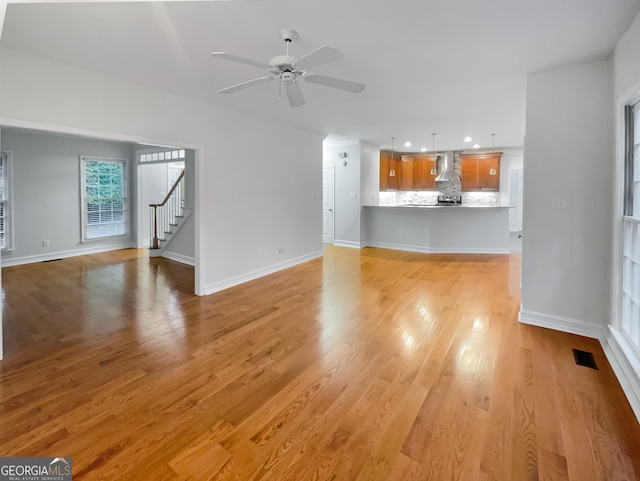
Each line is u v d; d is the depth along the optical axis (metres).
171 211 7.60
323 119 5.24
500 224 7.02
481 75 3.29
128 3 2.06
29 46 2.65
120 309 3.83
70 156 6.57
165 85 3.56
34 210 6.14
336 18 2.25
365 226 7.90
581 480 1.57
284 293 4.43
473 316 3.59
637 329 2.39
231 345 2.95
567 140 3.10
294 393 2.26
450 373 2.49
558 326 3.24
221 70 3.14
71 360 2.68
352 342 3.00
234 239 4.77
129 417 2.01
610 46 2.68
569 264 3.16
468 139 7.27
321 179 6.66
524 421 1.97
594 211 3.03
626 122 2.62
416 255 6.94
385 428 1.92
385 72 3.22
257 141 5.07
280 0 2.03
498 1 2.06
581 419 1.98
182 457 1.71
